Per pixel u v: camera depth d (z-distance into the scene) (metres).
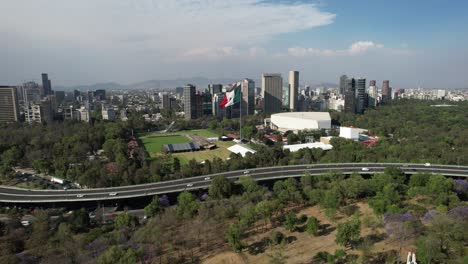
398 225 131.75
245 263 122.31
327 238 139.25
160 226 149.62
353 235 125.94
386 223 137.12
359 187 178.75
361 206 173.12
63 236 143.62
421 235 124.00
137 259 118.81
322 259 120.81
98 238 139.62
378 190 182.50
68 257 126.25
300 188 197.88
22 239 148.00
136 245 130.00
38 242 143.00
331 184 193.12
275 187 196.88
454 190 183.12
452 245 116.44
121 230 149.12
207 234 146.38
